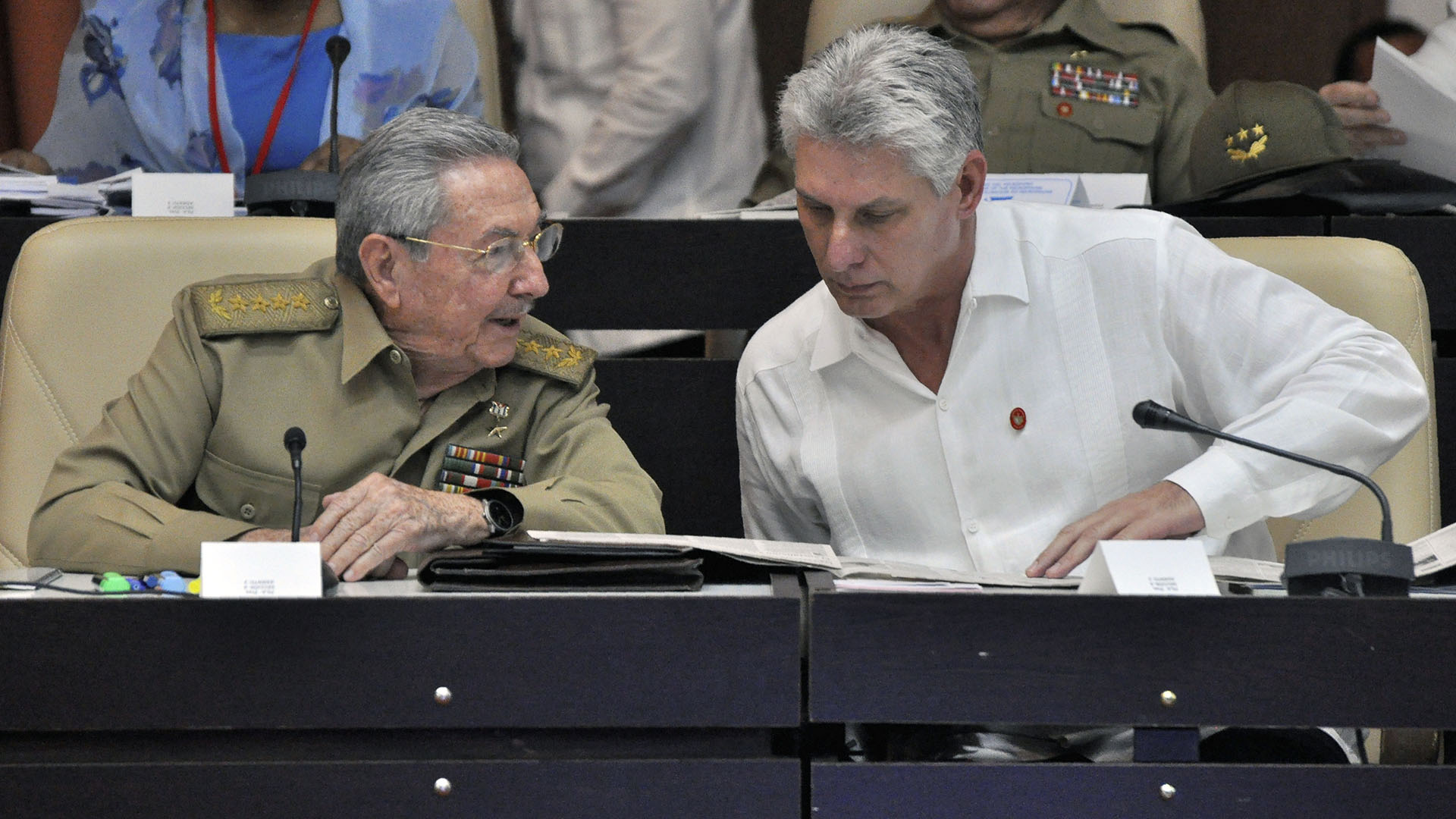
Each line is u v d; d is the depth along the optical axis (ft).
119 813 15.53
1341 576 16.78
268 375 24.34
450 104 44.11
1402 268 26.99
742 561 18.40
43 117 46.26
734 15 47.01
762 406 27.40
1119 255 25.86
